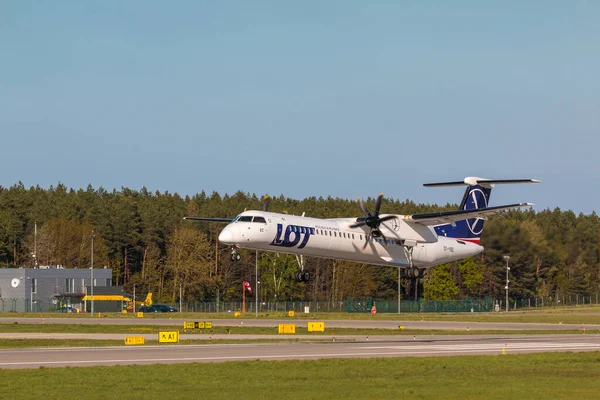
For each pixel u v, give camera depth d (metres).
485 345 157.62
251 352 135.50
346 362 118.44
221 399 82.81
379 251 190.88
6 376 99.94
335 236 181.25
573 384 96.19
